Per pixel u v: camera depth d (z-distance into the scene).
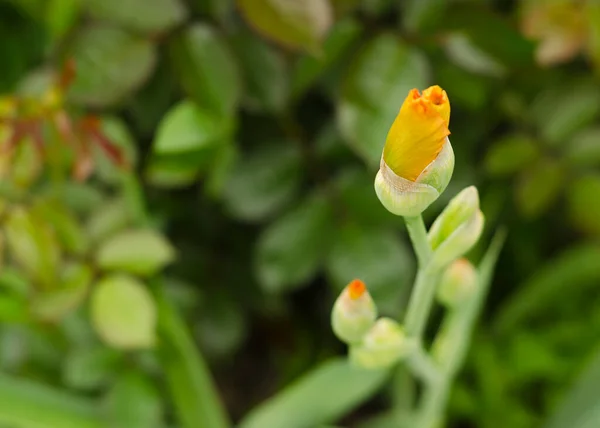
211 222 0.69
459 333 0.55
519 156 0.64
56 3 0.58
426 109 0.44
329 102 0.67
